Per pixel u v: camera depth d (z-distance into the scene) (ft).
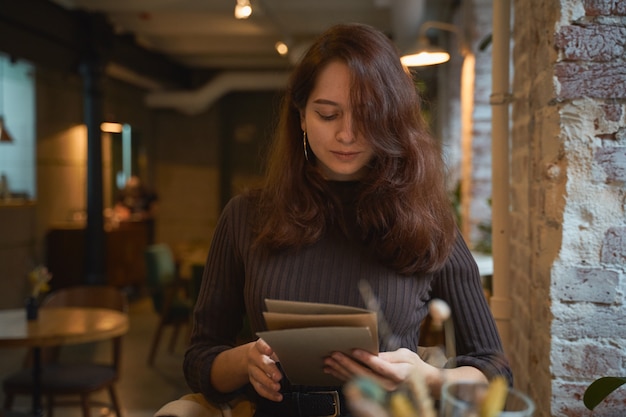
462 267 4.97
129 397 15.33
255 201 5.18
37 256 25.43
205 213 39.14
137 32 27.76
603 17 5.16
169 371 17.66
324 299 4.77
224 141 39.93
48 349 12.63
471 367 4.62
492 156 6.93
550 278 5.34
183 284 18.52
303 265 4.84
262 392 4.43
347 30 4.59
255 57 34.71
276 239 4.83
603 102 5.21
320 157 4.65
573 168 5.24
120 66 27.09
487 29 16.65
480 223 16.75
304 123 4.84
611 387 4.51
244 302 5.32
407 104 4.61
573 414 5.32
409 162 4.69
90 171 24.27
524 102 6.48
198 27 26.89
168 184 39.32
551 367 5.34
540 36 5.74
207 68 38.04
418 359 4.28
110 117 31.65
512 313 7.01
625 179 5.19
